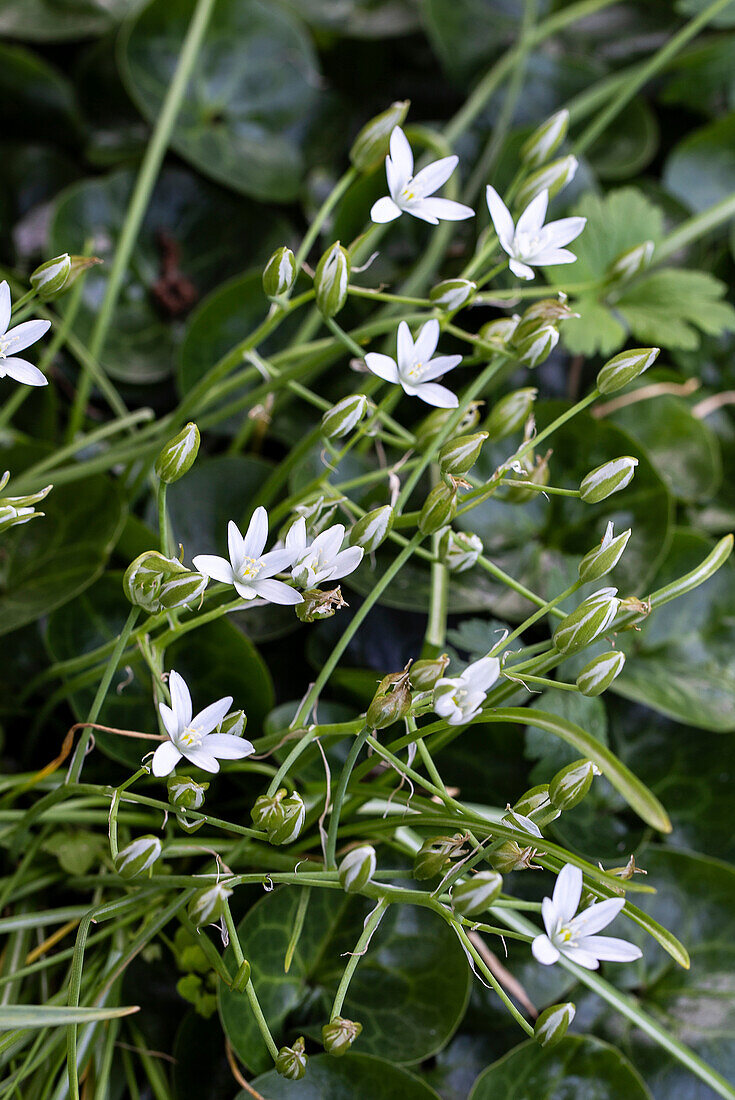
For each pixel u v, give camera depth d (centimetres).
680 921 117
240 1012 110
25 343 102
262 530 101
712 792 121
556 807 101
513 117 153
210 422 116
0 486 100
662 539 121
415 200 105
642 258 112
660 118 166
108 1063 109
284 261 104
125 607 119
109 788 102
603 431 122
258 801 100
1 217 141
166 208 141
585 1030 116
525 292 109
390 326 112
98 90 148
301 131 153
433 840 101
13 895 111
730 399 141
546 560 123
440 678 99
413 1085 109
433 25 150
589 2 140
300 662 123
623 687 119
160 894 112
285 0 154
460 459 102
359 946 101
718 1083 108
